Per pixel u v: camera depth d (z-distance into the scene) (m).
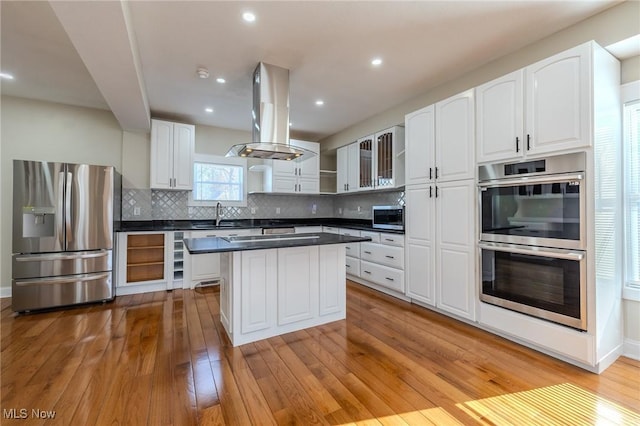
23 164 3.18
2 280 3.75
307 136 5.84
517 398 1.74
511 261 2.41
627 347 2.21
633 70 2.21
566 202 2.08
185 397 1.75
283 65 2.96
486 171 2.59
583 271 2.00
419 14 2.20
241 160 5.27
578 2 2.07
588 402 1.70
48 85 3.43
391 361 2.17
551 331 2.16
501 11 2.18
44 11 2.13
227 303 2.61
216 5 2.06
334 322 2.93
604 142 2.04
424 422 1.55
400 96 3.81
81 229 3.41
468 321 2.84
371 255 4.08
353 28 2.37
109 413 1.61
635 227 2.23
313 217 6.08
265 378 1.95
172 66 2.95
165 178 4.33
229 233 4.54
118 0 1.64
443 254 2.97
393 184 4.10
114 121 4.29
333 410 1.65
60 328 2.75
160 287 4.06
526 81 2.30
